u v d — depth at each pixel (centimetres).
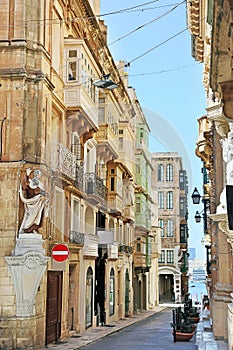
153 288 3681
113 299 3055
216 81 1020
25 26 2041
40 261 1880
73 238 2234
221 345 1595
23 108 1994
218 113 1337
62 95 2209
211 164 2448
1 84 2017
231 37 816
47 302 2045
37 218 1919
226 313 1739
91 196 1978
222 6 761
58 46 2258
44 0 2116
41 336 1956
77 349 1934
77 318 2439
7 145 1977
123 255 2692
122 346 1984
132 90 2448
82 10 2669
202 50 2189
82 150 2220
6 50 2027
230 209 848
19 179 1944
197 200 1998
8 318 1853
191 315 2486
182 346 1914
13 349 1834
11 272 1869
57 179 2052
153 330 2652
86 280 2564
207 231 3284
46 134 2028
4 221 1931
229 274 1775
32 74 2025
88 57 2305
